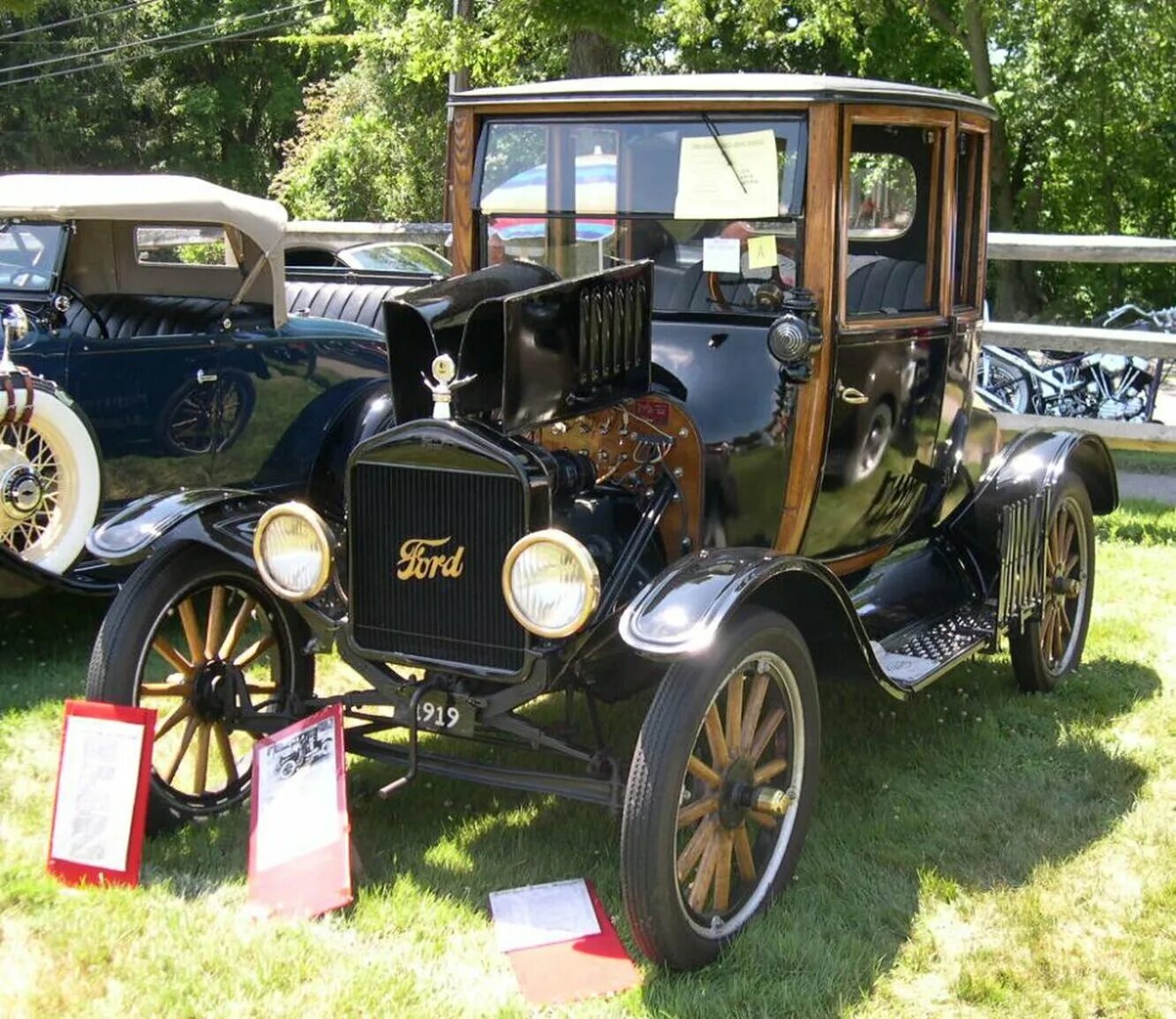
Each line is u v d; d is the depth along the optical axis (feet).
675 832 9.29
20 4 50.47
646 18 47.50
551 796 12.34
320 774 10.59
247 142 127.24
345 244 30.14
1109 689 15.52
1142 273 75.20
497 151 12.93
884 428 12.78
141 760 10.57
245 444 18.45
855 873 11.07
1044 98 64.23
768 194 11.64
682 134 11.99
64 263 16.69
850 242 12.64
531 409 9.87
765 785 10.35
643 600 9.42
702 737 10.57
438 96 78.28
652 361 11.96
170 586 11.18
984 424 15.90
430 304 10.11
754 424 11.65
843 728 14.19
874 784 12.84
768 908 10.41
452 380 9.94
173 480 17.61
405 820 11.83
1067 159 73.41
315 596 10.58
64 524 15.55
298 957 9.48
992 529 14.35
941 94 13.00
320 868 10.26
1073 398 32.40
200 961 9.45
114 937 9.70
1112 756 13.55
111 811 10.59
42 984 9.16
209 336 17.78
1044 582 14.62
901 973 9.71
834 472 12.13
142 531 10.96
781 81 11.68
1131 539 22.67
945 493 14.39
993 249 26.25
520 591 9.37
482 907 10.39
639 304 10.93
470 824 11.78
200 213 17.76
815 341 11.33
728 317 11.94
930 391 13.50
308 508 10.30
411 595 10.23
